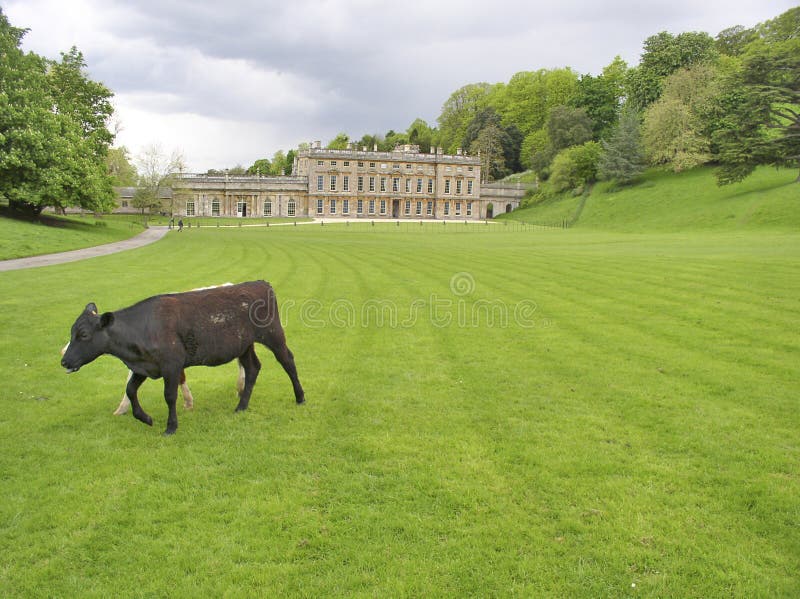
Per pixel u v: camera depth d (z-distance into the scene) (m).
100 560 4.40
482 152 121.06
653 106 82.81
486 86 144.00
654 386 8.43
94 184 43.66
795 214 52.75
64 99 48.12
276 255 30.00
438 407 7.66
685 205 67.81
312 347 11.00
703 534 4.66
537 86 123.94
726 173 47.34
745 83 46.47
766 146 44.00
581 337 11.62
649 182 81.69
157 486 5.47
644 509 5.03
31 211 43.62
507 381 8.78
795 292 15.26
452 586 4.09
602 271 21.11
